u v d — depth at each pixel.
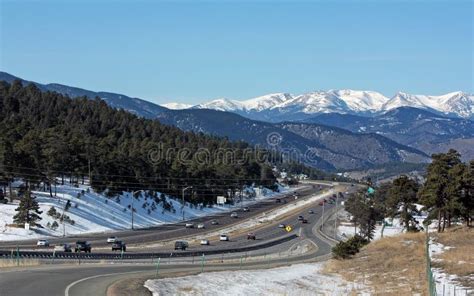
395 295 38.84
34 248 78.19
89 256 63.50
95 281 31.94
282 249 106.69
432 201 83.94
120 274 38.34
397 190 97.62
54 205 117.19
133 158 149.12
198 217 161.00
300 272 55.59
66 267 43.12
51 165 123.94
